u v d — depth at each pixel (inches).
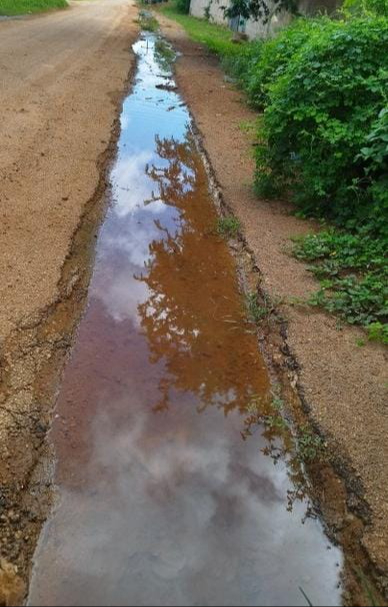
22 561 39.9
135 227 92.5
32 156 111.0
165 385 57.9
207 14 471.5
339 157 91.5
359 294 72.5
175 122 156.3
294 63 99.9
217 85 208.5
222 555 41.5
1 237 78.4
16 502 43.7
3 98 146.3
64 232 83.5
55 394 54.4
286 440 53.2
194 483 47.3
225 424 54.0
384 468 49.0
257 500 46.6
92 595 37.9
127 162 121.7
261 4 287.7
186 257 84.7
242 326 69.5
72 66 203.0
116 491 45.6
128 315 68.7
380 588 40.1
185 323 68.9
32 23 307.7
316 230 94.0
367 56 94.0
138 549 41.2
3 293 66.2
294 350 63.2
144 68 231.6
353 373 60.4
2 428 49.4
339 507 46.6
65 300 68.8
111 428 51.6
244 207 102.0
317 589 40.1
